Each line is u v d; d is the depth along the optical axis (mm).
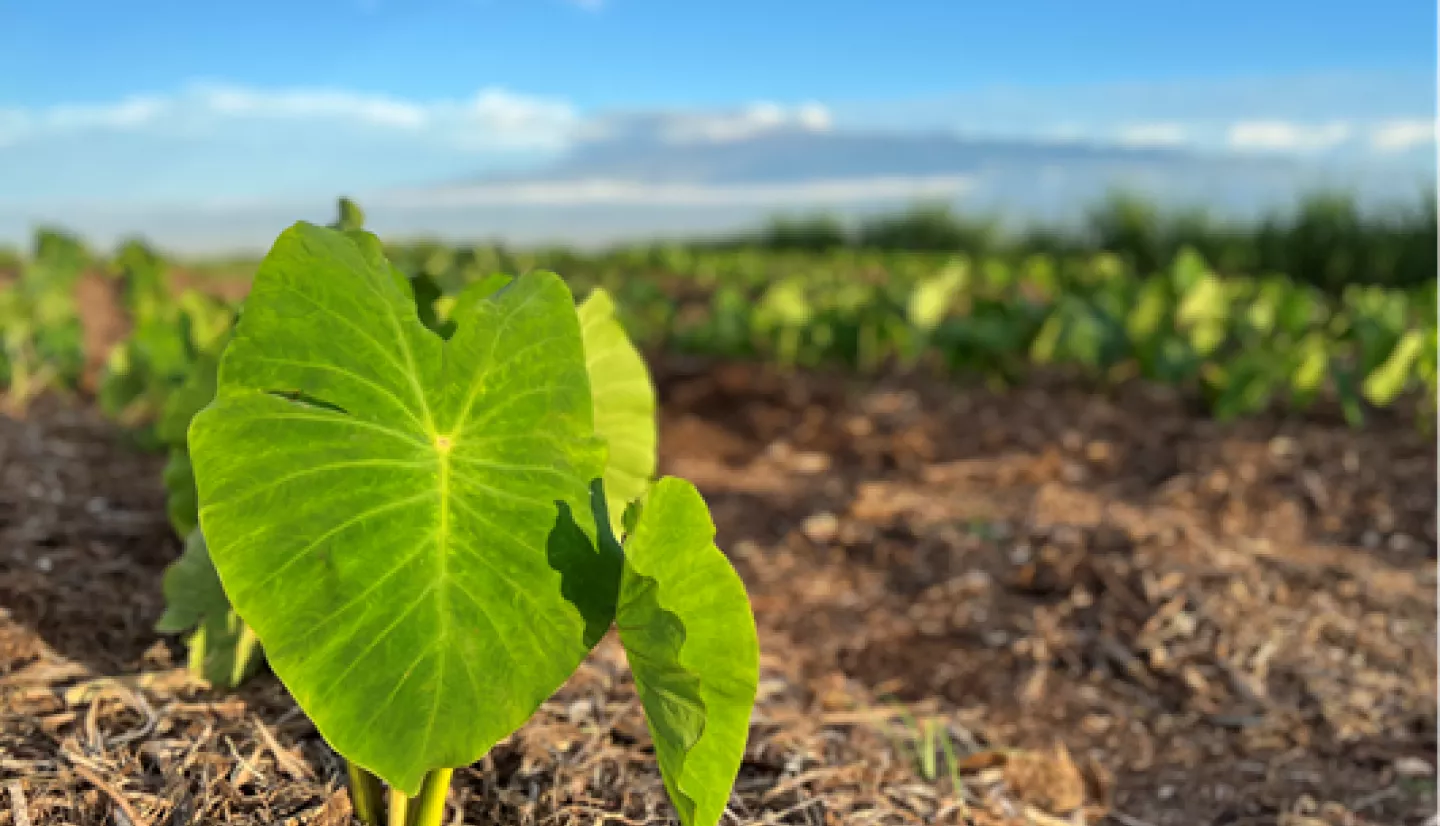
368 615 561
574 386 617
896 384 2838
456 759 562
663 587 561
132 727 803
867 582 1571
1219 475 1917
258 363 561
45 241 4172
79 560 1168
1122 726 1205
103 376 1983
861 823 870
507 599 581
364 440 570
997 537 1678
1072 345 2531
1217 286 2660
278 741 800
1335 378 2215
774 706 1086
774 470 2148
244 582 544
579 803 805
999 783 1015
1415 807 1049
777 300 3006
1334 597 1462
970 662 1330
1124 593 1452
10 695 825
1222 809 1054
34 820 693
